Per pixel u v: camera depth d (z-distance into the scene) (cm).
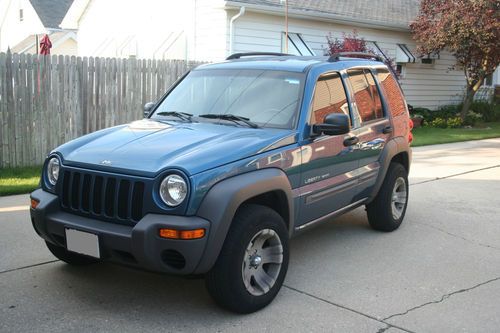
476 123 2008
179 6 1594
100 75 1034
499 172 1049
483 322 415
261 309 430
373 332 396
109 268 512
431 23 1797
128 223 394
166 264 385
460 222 698
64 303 435
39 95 965
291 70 518
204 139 437
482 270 529
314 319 415
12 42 3173
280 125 475
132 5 1834
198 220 375
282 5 1501
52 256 541
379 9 1917
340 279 498
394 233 645
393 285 486
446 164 1138
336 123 470
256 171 419
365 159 569
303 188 475
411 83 2075
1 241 581
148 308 429
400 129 643
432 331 399
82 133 1027
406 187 662
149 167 391
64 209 431
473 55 1794
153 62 1105
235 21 1457
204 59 1527
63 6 2922
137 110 1095
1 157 938
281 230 435
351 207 568
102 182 405
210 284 402
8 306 428
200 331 392
